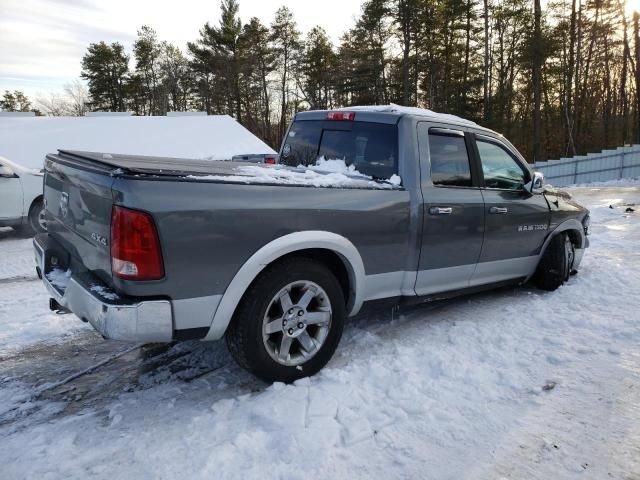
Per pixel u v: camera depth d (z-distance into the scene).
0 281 6.05
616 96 48.75
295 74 52.50
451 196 3.86
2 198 8.81
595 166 25.62
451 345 3.67
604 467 2.34
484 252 4.23
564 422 2.70
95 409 2.90
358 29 44.81
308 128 4.44
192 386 3.16
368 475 2.27
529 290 5.20
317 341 3.17
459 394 2.96
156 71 58.78
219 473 2.25
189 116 28.48
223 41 48.59
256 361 2.91
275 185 2.93
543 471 2.32
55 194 3.40
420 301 3.89
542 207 4.78
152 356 3.66
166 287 2.55
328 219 3.11
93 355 3.71
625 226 9.70
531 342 3.74
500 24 42.78
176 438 2.55
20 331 4.20
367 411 2.75
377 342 3.73
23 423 2.76
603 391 3.02
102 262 2.71
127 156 3.79
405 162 3.63
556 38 36.97
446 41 42.59
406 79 41.03
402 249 3.58
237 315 2.88
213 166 3.54
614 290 5.04
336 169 4.04
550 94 45.44
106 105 57.69
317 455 2.37
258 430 2.57
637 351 3.57
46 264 3.30
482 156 4.28
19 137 23.28
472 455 2.43
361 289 3.41
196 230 2.59
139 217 2.44
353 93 47.09
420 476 2.27
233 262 2.73
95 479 2.25
